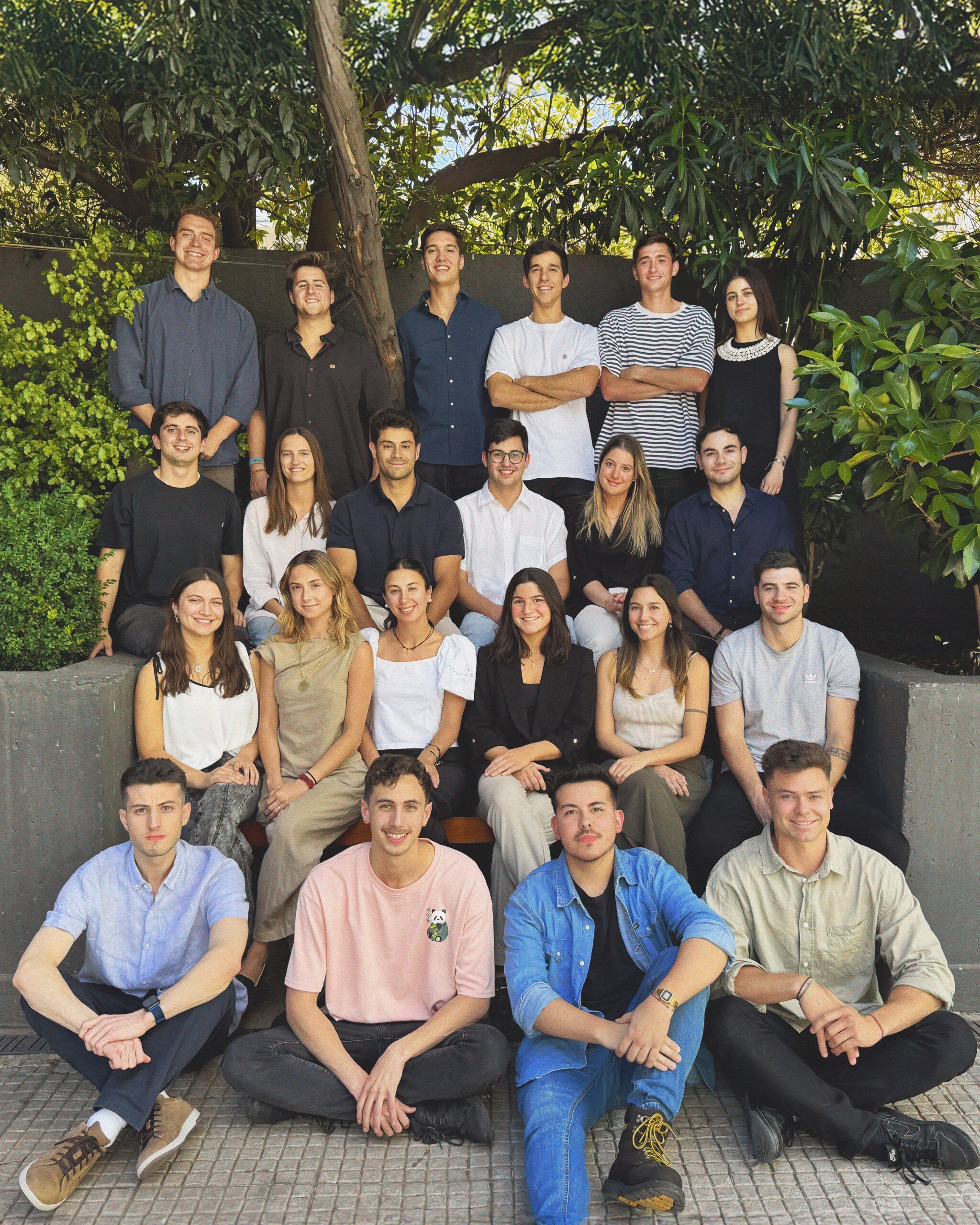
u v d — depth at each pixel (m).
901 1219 2.40
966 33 4.69
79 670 3.43
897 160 4.84
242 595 4.82
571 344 4.71
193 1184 2.54
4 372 4.61
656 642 3.72
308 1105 2.74
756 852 2.99
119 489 4.13
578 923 2.89
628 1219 2.41
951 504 3.64
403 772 2.76
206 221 4.52
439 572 4.21
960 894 3.42
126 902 2.90
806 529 5.08
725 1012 2.75
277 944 3.95
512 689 3.69
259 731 3.68
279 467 4.29
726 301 4.69
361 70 4.77
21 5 4.38
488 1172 2.60
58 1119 2.81
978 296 3.65
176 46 4.34
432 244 4.70
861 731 3.71
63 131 4.74
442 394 4.78
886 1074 2.72
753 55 4.70
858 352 3.71
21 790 3.29
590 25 4.64
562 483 4.72
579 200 5.32
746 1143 2.71
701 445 4.22
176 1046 2.65
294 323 5.36
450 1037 2.80
